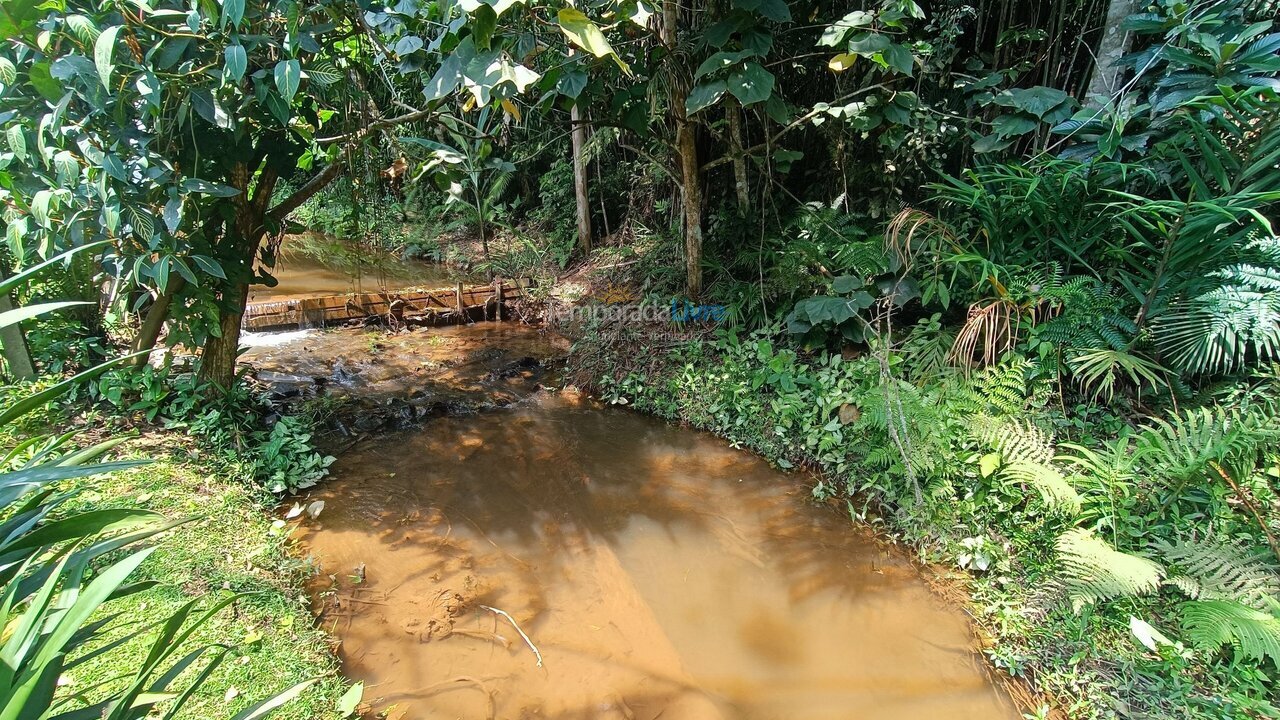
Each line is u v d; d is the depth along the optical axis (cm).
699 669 230
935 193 425
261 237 347
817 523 313
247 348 374
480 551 290
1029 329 316
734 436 391
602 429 412
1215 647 197
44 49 219
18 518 88
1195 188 268
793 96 482
